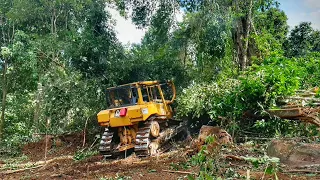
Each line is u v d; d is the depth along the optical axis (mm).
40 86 16719
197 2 14727
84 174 7953
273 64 10422
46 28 20906
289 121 9430
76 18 18547
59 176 7922
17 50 17219
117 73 14406
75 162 10141
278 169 6207
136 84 10664
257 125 9305
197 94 11133
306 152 6688
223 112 10008
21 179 7949
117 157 10680
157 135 10445
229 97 9789
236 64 14773
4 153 13961
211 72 14156
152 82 11195
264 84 9422
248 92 9523
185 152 8703
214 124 11516
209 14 14070
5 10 20219
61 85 14922
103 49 14414
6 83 18859
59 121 15414
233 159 7336
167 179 6469
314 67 10836
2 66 18719
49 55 18719
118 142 10891
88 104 14469
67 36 17234
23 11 19359
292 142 7223
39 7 19609
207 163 6148
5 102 18516
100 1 14961
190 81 14492
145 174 7141
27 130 18750
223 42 13930
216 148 7035
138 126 10531
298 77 9438
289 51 24203
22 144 14984
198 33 14031
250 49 15477
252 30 16656
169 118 11508
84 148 12914
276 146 7238
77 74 14805
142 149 9820
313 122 8586
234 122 9742
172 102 12094
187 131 12062
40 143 14703
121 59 14727
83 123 14734
